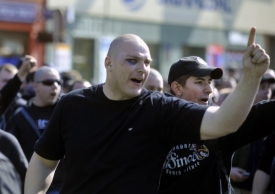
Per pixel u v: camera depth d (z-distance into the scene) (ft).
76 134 17.88
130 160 17.24
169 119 17.11
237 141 18.75
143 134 17.38
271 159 25.07
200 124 16.34
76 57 100.53
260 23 129.90
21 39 93.04
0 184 12.64
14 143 23.43
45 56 94.12
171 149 19.53
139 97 17.81
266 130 18.25
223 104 15.64
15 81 29.55
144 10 109.50
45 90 32.35
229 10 123.95
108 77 17.99
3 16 90.38
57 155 19.06
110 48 17.99
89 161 17.57
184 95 21.17
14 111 36.11
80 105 18.17
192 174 19.40
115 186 17.15
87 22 101.30
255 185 25.38
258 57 14.93
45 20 94.22
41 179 19.25
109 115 17.76
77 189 17.63
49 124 18.80
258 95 29.94
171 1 113.60
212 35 121.19
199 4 118.52
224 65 122.42
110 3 104.32
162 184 19.69
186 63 20.99
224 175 19.51
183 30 116.16
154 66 112.57
